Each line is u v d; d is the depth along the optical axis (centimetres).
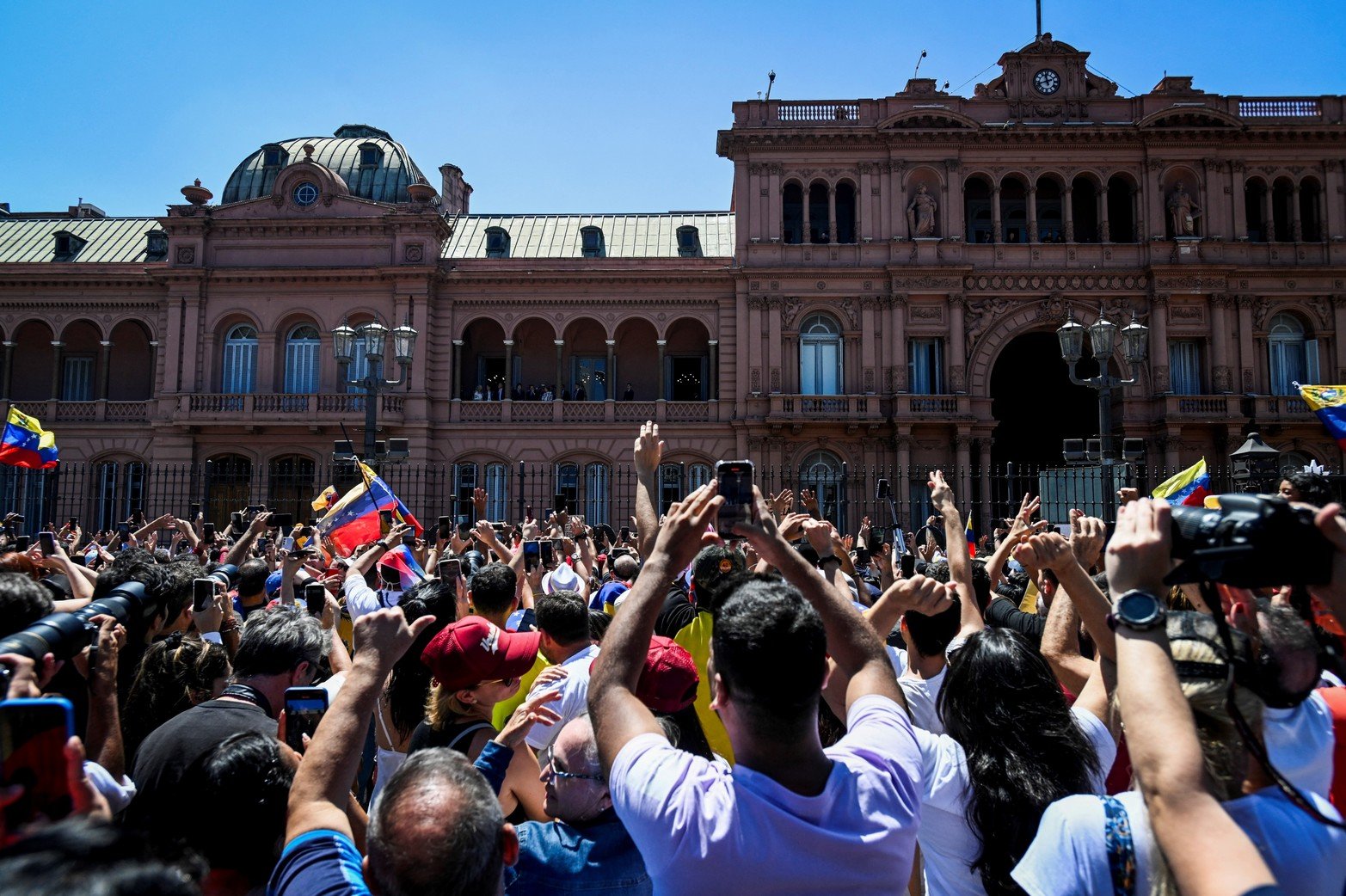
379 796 321
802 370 3812
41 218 4600
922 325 3728
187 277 3828
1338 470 3612
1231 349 3666
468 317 3925
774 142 3812
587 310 3925
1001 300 3750
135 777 446
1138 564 283
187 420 3731
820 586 375
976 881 406
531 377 4188
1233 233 3703
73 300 3972
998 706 405
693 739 534
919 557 1738
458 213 4925
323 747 353
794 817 303
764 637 310
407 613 589
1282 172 3738
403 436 3756
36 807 255
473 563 1177
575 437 3844
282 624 538
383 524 1447
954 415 3638
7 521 1970
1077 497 2567
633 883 429
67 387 4172
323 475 3775
